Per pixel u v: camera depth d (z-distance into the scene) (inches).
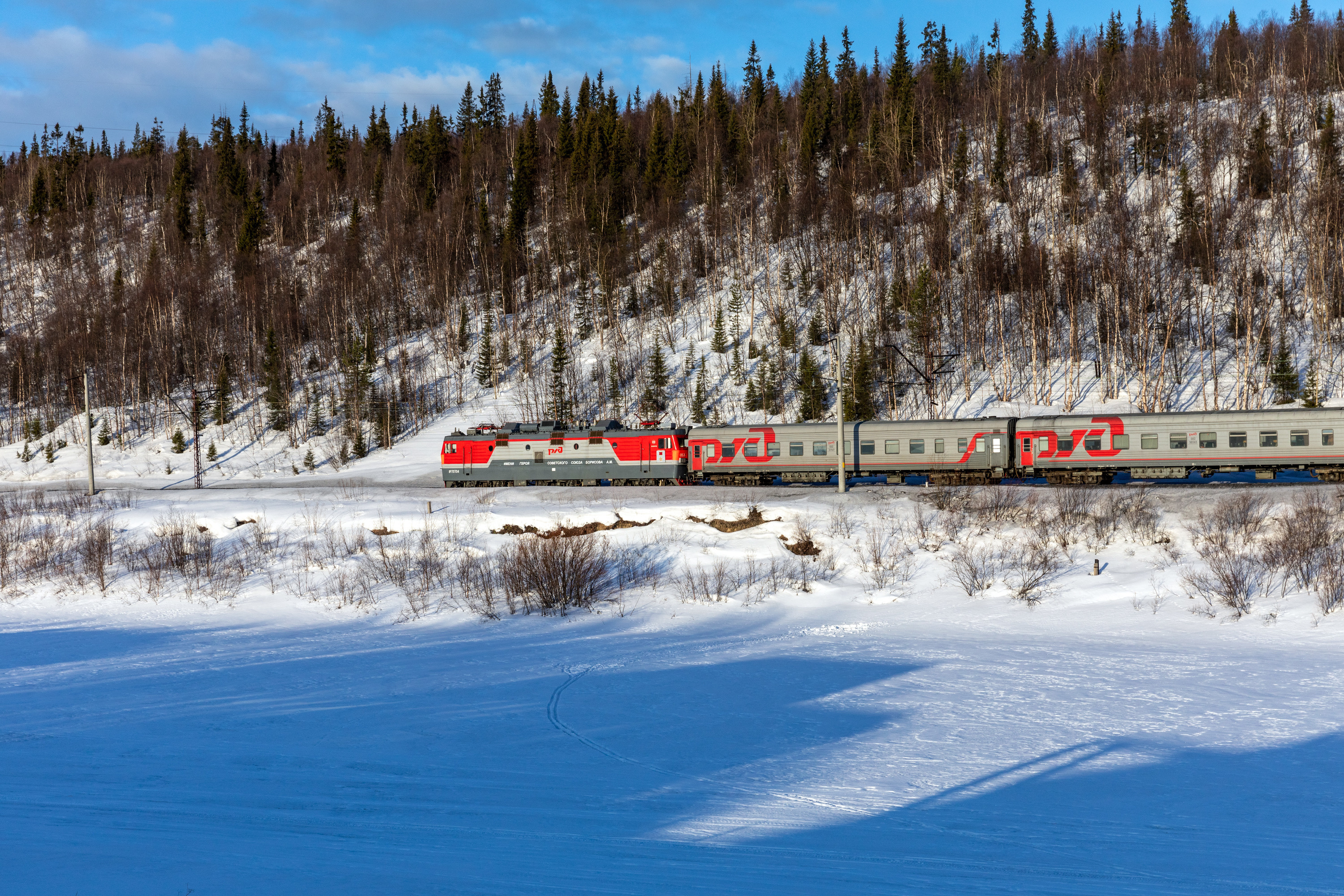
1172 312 2888.8
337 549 1536.7
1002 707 708.7
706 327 3560.5
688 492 1733.5
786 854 411.8
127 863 407.5
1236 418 1628.9
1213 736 622.2
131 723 703.7
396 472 2650.1
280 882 381.4
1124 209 3341.5
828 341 3218.5
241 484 2556.6
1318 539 1194.6
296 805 494.9
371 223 5187.0
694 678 841.5
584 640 1063.6
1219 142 3757.4
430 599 1304.1
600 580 1330.0
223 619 1246.3
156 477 2869.1
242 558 1523.1
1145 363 2701.8
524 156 5098.4
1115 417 1706.4
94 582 1439.5
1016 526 1405.0
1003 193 3823.8
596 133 5142.7
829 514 1507.1
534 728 668.1
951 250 3462.1
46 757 603.5
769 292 3614.7
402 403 3371.1
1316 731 628.7
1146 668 836.6
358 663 950.4
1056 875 383.6
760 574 1341.0
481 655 984.9
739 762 577.3
